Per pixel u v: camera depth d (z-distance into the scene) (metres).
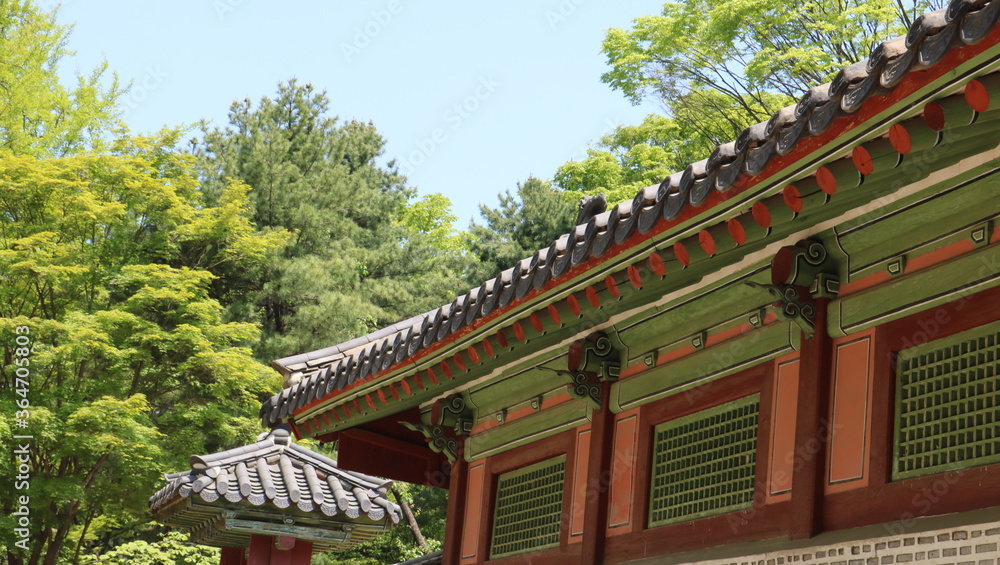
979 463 5.06
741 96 24.81
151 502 12.74
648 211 5.32
